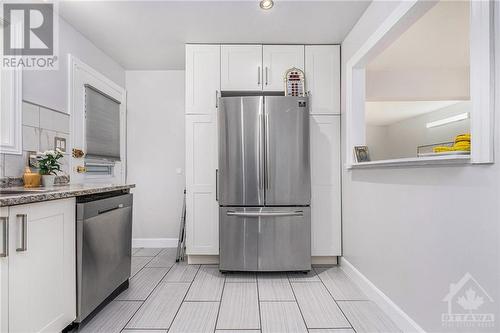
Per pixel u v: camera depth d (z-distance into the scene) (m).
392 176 1.89
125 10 2.33
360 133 2.65
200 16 2.44
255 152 2.67
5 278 1.19
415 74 4.03
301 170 2.69
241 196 2.67
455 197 1.33
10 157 1.89
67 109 2.51
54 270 1.47
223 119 2.69
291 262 2.68
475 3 1.17
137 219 3.66
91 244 1.75
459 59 3.61
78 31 2.68
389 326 1.79
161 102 3.68
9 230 1.21
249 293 2.28
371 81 4.05
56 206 1.49
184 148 3.68
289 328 1.76
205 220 2.94
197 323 1.82
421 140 6.82
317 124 2.96
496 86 1.10
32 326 1.32
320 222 2.94
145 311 1.97
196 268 2.88
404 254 1.75
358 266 2.48
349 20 2.51
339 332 1.72
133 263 3.03
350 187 2.67
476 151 1.17
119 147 3.44
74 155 2.55
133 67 3.60
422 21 2.57
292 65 2.97
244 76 2.96
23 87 2.02
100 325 1.78
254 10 2.35
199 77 2.95
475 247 1.21
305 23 2.57
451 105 5.71
